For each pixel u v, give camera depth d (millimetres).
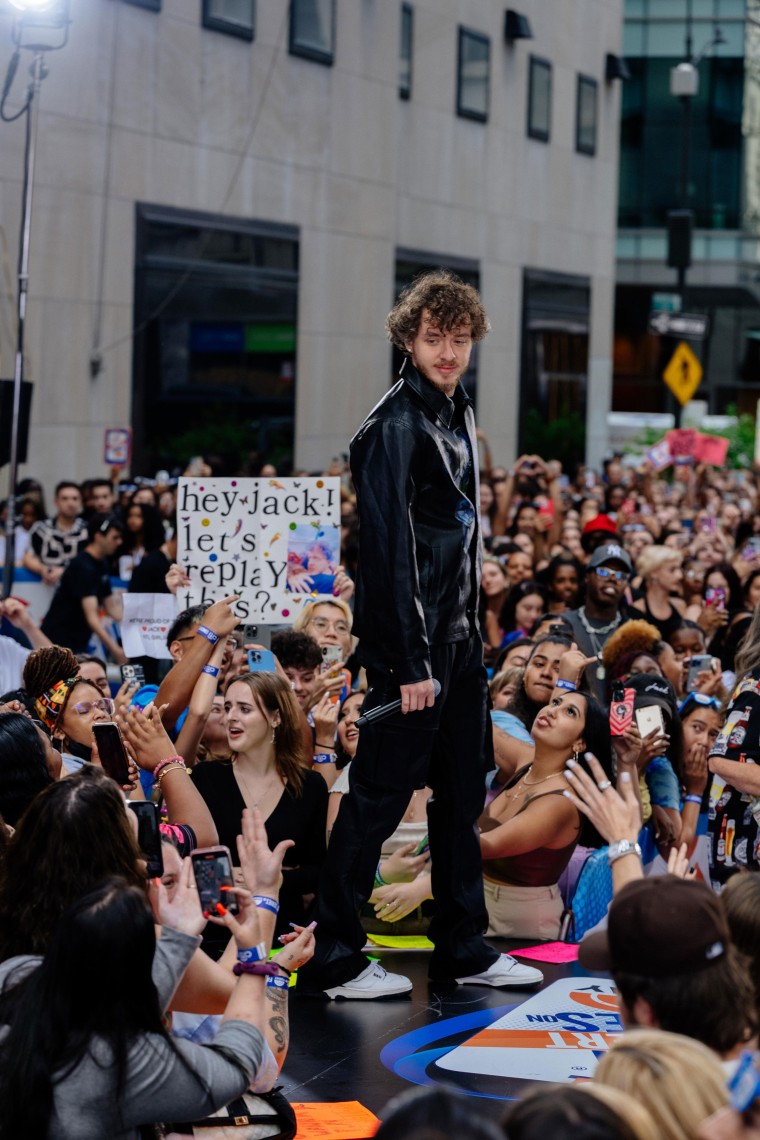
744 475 29969
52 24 10844
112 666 12234
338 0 24953
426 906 6430
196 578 7801
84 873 3445
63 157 19141
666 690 6719
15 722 4398
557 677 7344
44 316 19031
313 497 7777
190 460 21859
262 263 23531
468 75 30016
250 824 3959
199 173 21922
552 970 5914
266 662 7023
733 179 49688
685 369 25469
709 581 11125
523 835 6180
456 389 5449
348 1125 4363
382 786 5430
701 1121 2473
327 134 24938
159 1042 3141
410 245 28531
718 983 2891
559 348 34562
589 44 34969
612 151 36500
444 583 5352
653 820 6730
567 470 33844
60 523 13195
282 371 24188
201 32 21750
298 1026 5242
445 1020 5324
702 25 49094
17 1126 3039
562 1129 2342
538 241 33250
